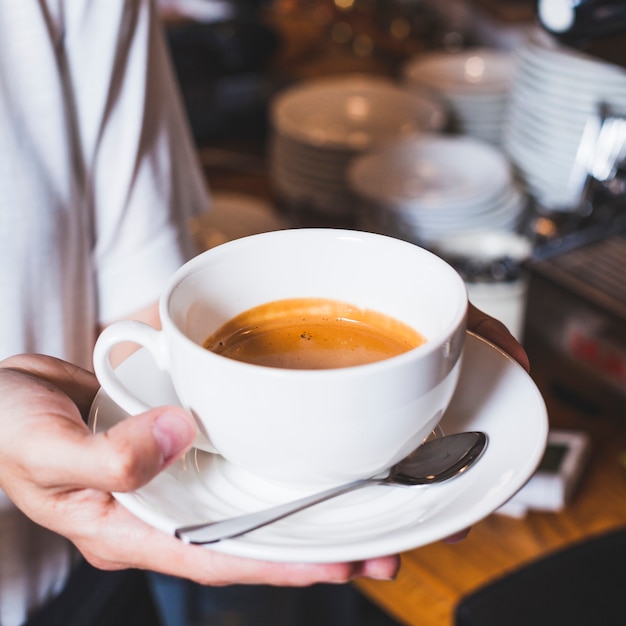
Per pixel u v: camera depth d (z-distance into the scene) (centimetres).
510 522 76
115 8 68
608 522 76
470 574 73
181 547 55
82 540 57
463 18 145
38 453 52
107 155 72
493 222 95
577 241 84
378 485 53
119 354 71
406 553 74
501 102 111
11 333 68
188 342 50
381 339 55
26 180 67
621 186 85
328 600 96
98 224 73
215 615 96
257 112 119
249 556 48
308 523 51
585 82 90
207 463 54
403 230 95
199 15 133
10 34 65
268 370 48
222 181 113
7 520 69
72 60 68
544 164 97
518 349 59
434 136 107
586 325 80
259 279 55
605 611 65
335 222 106
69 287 71
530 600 66
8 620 72
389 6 151
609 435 82
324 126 111
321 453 50
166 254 75
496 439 53
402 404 50
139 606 79
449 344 50
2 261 67
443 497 51
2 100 65
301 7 156
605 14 69
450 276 52
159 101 74
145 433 50
